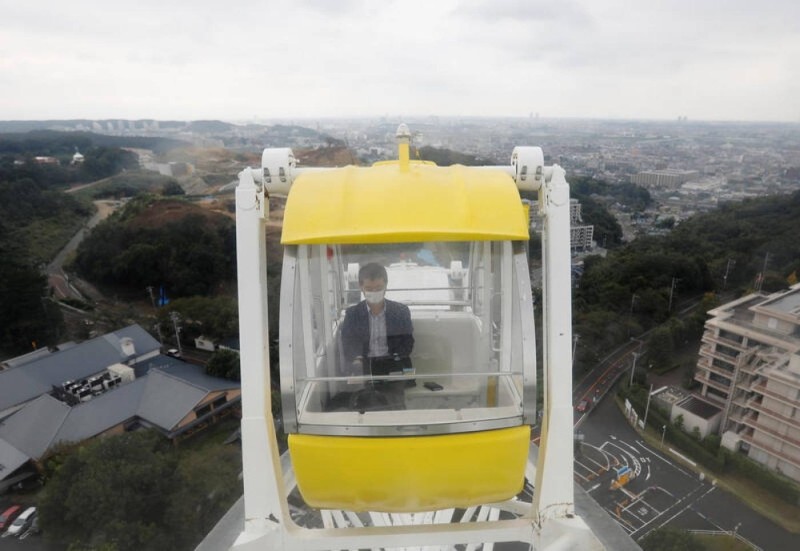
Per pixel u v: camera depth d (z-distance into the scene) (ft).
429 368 12.09
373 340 11.78
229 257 206.18
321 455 9.98
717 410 105.19
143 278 198.59
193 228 207.00
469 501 10.55
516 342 10.38
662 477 95.50
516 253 10.24
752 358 100.07
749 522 85.05
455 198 10.10
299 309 10.46
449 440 9.86
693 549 67.41
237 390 114.93
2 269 161.48
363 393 11.25
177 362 139.13
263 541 10.94
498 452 10.05
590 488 93.45
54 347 150.51
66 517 67.56
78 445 96.22
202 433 107.96
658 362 128.98
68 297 190.90
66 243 246.88
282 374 9.73
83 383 124.47
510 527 11.84
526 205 12.14
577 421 112.16
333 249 11.76
